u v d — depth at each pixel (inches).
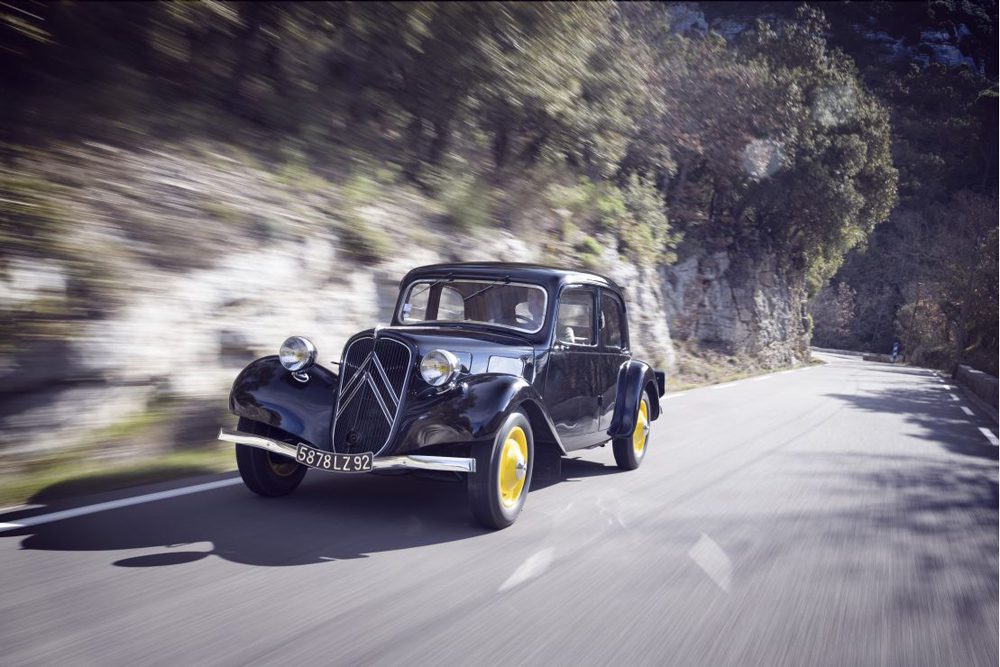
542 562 168.2
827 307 3769.7
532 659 118.5
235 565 154.3
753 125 1178.6
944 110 4215.1
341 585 146.4
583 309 248.4
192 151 341.4
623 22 593.9
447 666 114.0
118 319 252.2
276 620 127.3
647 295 757.3
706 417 466.9
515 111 513.7
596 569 165.2
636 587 154.8
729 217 1374.3
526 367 214.4
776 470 295.4
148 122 336.8
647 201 837.8
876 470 307.0
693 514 218.5
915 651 130.0
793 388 774.5
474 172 549.0
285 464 219.1
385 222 412.5
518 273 237.1
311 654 114.9
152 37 357.1
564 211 650.8
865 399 674.2
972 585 167.3
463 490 236.4
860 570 173.8
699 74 1085.1
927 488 274.1
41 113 294.0
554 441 216.8
